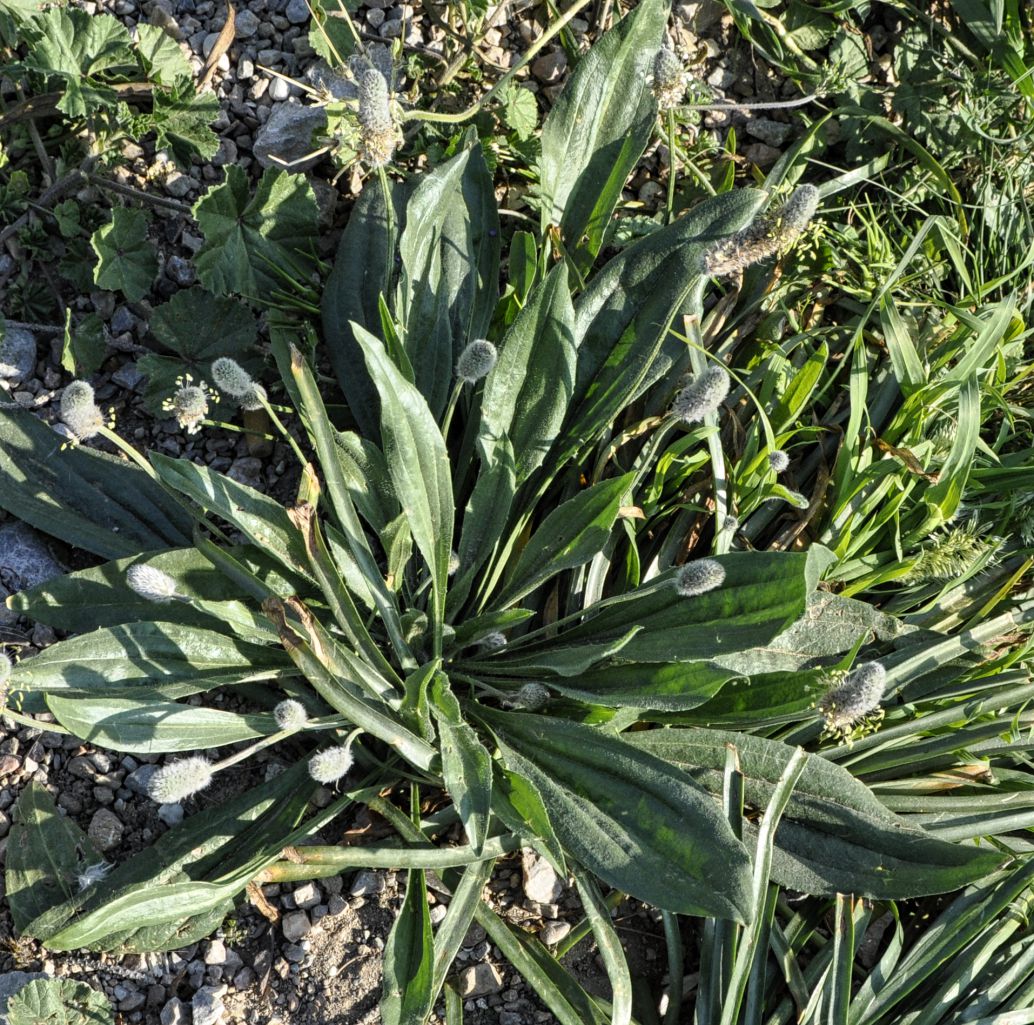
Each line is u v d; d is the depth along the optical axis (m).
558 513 0.55
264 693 0.56
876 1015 0.54
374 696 0.51
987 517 0.62
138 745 0.49
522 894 0.56
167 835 0.53
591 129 0.62
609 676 0.55
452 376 0.60
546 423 0.56
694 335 0.56
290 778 0.55
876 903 0.58
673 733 0.55
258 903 0.52
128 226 0.60
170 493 0.53
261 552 0.56
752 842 0.52
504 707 0.58
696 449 0.61
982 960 0.55
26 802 0.54
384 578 0.57
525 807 0.50
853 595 0.60
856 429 0.59
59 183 0.62
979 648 0.58
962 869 0.50
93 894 0.52
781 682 0.53
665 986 0.56
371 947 0.54
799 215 0.47
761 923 0.53
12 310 0.61
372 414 0.60
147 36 0.62
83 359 0.60
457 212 0.61
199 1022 0.52
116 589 0.55
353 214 0.62
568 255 0.61
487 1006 0.55
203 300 0.61
